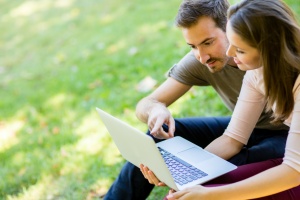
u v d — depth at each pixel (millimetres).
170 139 2344
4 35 7832
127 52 5367
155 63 4793
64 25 7219
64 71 5562
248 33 1747
